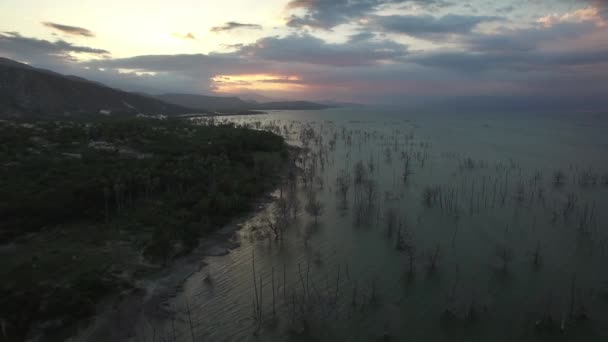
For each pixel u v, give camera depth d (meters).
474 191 83.56
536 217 66.69
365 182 92.69
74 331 37.84
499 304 42.12
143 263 51.72
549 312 40.34
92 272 46.78
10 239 53.97
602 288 44.38
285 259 55.19
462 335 37.69
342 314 41.62
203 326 40.38
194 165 93.75
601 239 57.09
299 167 115.69
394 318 40.62
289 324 40.38
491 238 58.69
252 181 92.06
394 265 51.62
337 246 58.50
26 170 78.25
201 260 55.06
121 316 40.97
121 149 110.56
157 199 76.56
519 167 106.44
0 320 36.00
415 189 86.62
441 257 53.03
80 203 65.00
